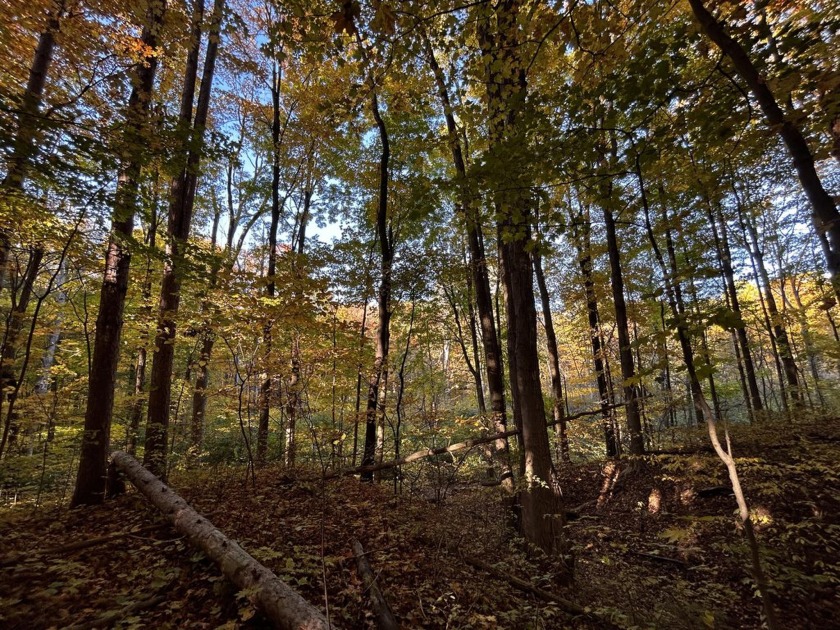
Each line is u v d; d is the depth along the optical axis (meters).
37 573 3.64
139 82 5.81
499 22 4.43
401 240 13.15
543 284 13.80
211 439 9.80
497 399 8.84
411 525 5.72
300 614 2.99
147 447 7.03
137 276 9.38
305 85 11.88
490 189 4.47
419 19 4.14
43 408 7.23
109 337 6.25
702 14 3.19
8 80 5.57
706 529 6.26
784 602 4.41
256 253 13.84
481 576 4.70
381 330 9.66
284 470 7.71
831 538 5.12
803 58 3.14
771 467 5.84
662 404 9.42
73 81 6.48
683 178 4.59
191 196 8.98
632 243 11.87
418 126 11.56
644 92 3.54
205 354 7.41
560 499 5.57
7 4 4.93
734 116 3.51
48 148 4.50
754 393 12.47
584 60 4.28
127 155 5.06
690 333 2.61
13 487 7.77
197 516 4.46
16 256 6.02
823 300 4.93
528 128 4.07
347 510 6.12
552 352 13.30
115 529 4.82
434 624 3.65
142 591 3.52
